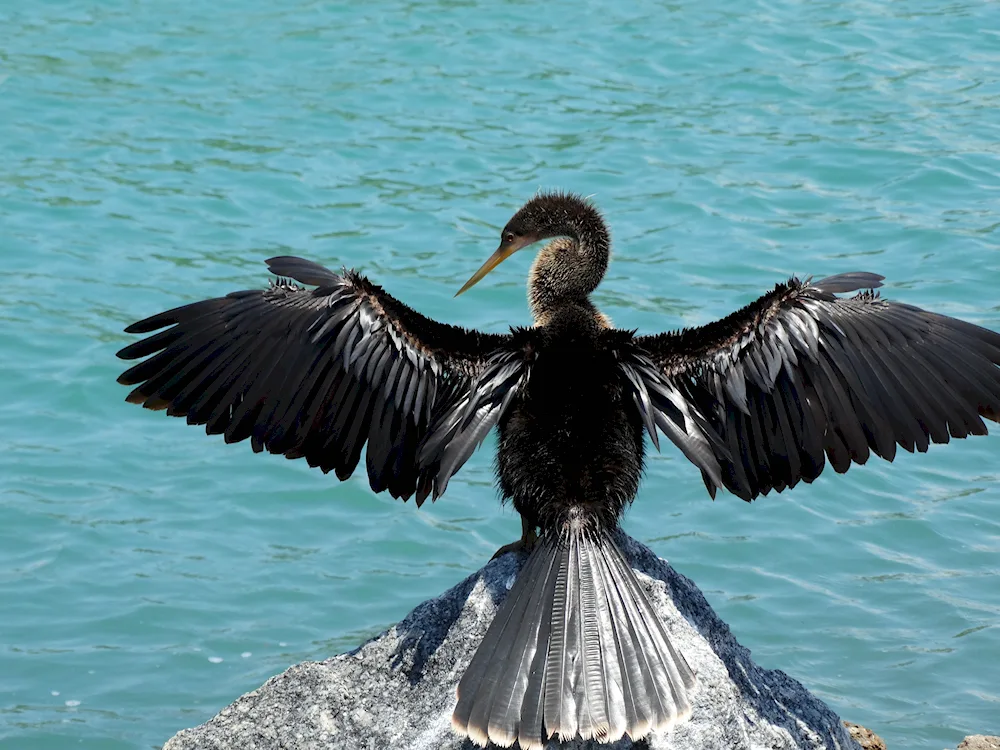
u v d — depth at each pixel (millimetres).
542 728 6363
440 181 19625
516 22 25109
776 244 17891
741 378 7395
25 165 19906
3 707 11297
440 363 7492
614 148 20469
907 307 7516
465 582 8008
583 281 8766
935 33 24281
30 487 14070
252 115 21625
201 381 7418
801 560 13062
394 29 24812
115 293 16984
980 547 13164
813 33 24375
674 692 6473
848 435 7293
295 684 7793
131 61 23344
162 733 11078
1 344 16000
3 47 23547
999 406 7242
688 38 24297
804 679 11531
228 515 13852
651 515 13766
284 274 7648
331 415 7375
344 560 13227
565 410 7406
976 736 10000
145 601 12578
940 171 19578
